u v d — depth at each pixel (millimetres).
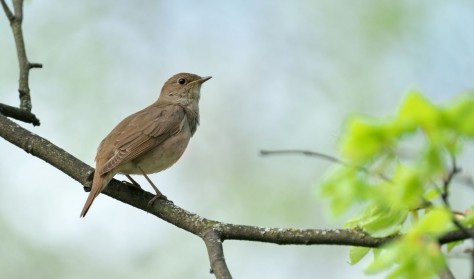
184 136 11695
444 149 4777
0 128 9781
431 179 5266
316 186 5375
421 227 5266
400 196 5133
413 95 4637
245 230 8086
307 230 7770
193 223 8508
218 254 7793
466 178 5445
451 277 5969
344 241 7445
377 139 4824
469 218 6141
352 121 4801
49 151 9664
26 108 10664
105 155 10719
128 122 11266
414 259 5277
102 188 9336
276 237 7852
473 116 4582
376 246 7258
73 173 9539
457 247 7629
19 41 11156
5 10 11289
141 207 9359
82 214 9078
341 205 5363
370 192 5277
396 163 5219
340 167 5344
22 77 10922
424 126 4707
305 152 6113
